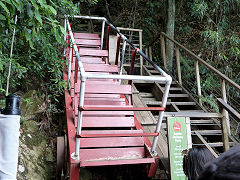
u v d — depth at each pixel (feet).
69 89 10.87
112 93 9.68
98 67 11.46
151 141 10.21
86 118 8.95
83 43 15.15
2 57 7.07
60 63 10.50
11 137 4.48
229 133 12.26
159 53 25.41
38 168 9.21
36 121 11.82
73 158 7.55
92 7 29.73
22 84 12.50
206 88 19.16
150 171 8.23
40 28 6.36
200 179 1.73
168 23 20.72
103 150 8.23
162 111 7.68
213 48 21.16
